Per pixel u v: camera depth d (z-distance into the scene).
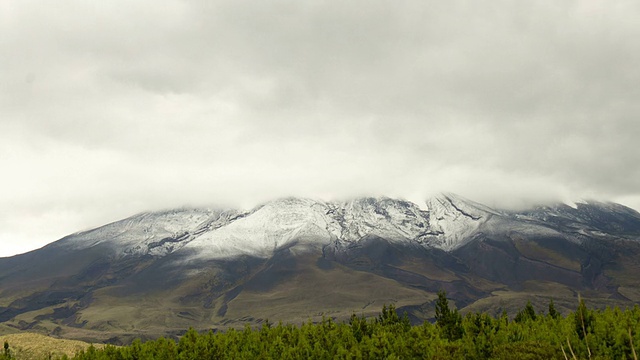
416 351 67.81
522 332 68.88
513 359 56.72
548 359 54.88
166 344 80.06
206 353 76.38
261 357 74.88
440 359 60.16
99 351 79.50
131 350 80.00
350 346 76.88
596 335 58.06
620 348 54.78
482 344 65.88
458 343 67.50
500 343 66.44
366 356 69.56
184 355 76.69
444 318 79.19
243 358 75.94
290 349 75.12
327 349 78.06
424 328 77.81
